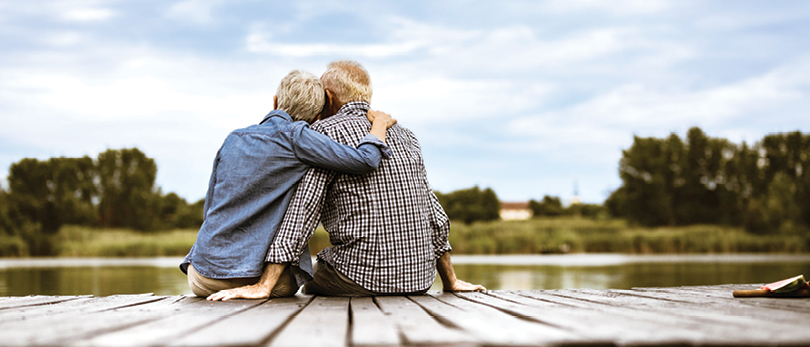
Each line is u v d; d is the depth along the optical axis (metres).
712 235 22.73
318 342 1.02
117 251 20.33
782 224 26.80
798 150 34.34
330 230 2.20
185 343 0.99
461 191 36.69
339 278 2.15
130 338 1.04
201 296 2.13
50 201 29.50
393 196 2.14
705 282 7.56
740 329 1.13
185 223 35.38
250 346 0.98
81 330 1.15
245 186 2.05
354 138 2.17
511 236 20.70
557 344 1.00
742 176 31.84
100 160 34.81
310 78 2.26
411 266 2.15
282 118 2.18
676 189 32.97
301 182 2.07
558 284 7.02
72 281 7.79
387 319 1.34
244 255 2.03
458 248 19.67
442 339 1.03
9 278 8.43
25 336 1.07
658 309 1.55
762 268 11.16
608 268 11.05
